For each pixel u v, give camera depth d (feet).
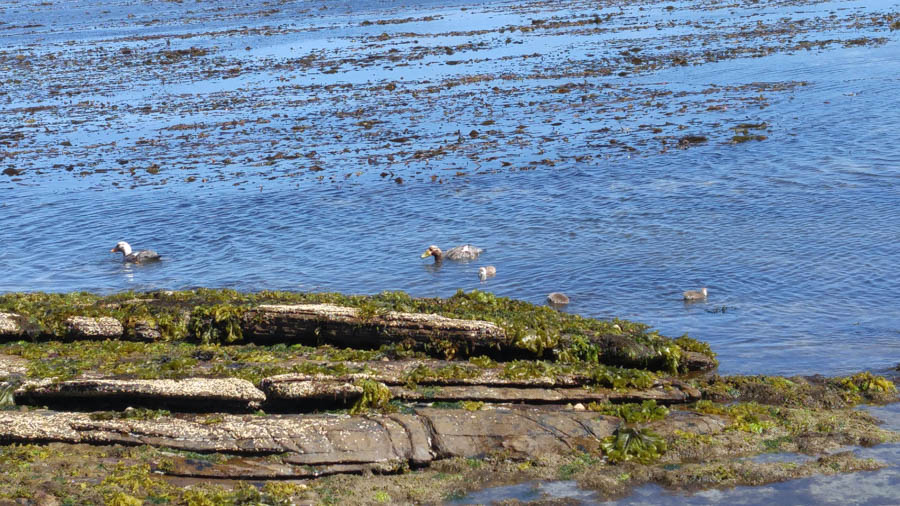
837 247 186.09
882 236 189.57
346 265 197.47
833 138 265.95
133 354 140.36
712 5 615.16
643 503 100.78
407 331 138.00
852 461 106.93
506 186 243.60
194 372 128.06
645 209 218.79
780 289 168.76
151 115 358.64
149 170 279.28
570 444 112.98
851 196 215.72
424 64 441.27
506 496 102.78
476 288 179.93
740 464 107.04
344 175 262.26
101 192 262.06
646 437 111.96
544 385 124.88
